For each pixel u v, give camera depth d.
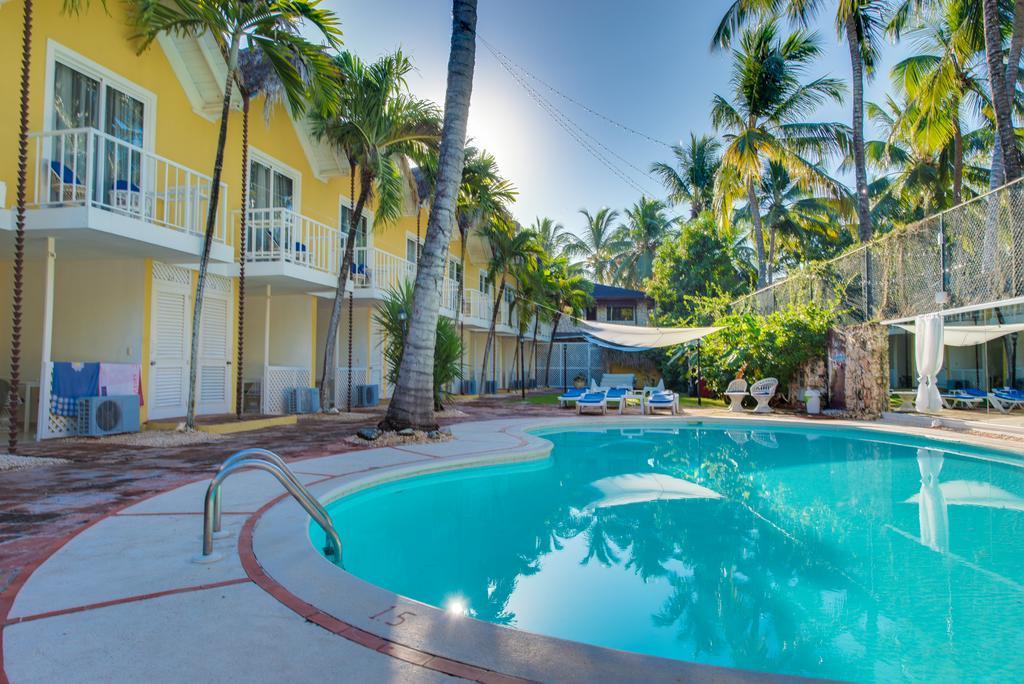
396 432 9.67
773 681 2.27
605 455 10.34
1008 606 3.90
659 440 12.37
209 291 12.45
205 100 12.20
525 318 27.12
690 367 24.20
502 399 23.42
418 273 10.07
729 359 19.02
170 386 11.28
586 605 3.88
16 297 7.32
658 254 34.16
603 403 16.66
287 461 7.54
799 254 38.78
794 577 4.41
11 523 4.52
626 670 2.36
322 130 13.70
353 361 17.92
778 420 14.55
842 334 16.33
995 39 13.61
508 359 34.19
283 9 9.55
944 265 13.10
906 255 14.43
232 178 12.89
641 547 5.15
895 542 5.25
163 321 11.14
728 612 3.76
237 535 4.21
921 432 12.10
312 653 2.48
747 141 22.62
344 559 4.75
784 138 25.86
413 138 13.88
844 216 29.56
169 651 2.49
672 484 7.85
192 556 3.72
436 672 2.33
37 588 3.19
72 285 10.80
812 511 6.41
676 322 28.20
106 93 10.19
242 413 12.34
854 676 3.01
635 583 4.29
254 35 9.66
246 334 15.43
